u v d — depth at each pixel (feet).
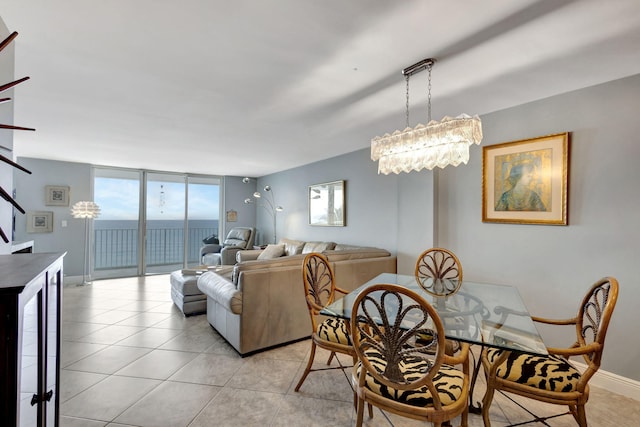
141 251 20.74
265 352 9.05
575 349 4.68
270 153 15.76
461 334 4.92
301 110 9.32
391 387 4.34
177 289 12.86
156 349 9.16
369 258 11.76
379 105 8.93
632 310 6.99
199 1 4.59
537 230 8.57
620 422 6.07
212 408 6.36
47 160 17.48
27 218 16.87
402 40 5.65
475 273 9.99
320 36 5.52
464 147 6.15
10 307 2.58
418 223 11.53
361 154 14.76
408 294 3.97
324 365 8.30
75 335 10.19
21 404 2.86
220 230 24.03
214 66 6.61
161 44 5.77
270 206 23.16
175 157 16.81
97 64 6.51
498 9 4.79
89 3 4.62
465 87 7.72
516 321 5.51
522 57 6.27
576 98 7.86
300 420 6.04
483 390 7.25
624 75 7.04
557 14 4.91
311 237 18.49
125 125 10.82
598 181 7.50
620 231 7.16
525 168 8.77
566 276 8.01
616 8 4.76
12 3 4.58
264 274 8.95
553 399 4.74
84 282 18.01
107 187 20.47
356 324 4.56
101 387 7.07
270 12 4.85
